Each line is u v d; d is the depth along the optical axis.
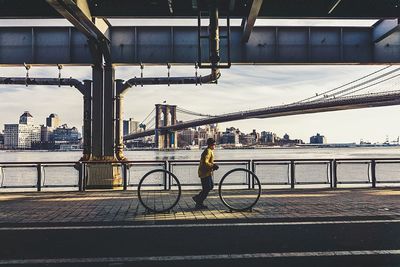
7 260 5.55
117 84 17.73
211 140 9.69
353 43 17.91
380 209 9.30
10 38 17.23
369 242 6.39
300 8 14.42
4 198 11.51
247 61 17.47
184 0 14.20
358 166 14.23
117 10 14.10
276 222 7.94
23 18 14.11
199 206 9.57
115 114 17.70
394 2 14.27
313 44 17.84
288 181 13.75
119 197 11.61
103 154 16.66
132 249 6.08
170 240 6.59
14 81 17.81
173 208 9.55
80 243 6.43
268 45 17.58
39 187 13.30
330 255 5.73
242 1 14.30
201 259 5.58
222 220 8.16
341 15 14.42
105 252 5.93
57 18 14.05
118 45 17.33
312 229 7.33
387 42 17.88
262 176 14.45
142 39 17.47
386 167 18.41
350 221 8.01
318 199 10.95
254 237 6.75
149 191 13.07
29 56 17.17
